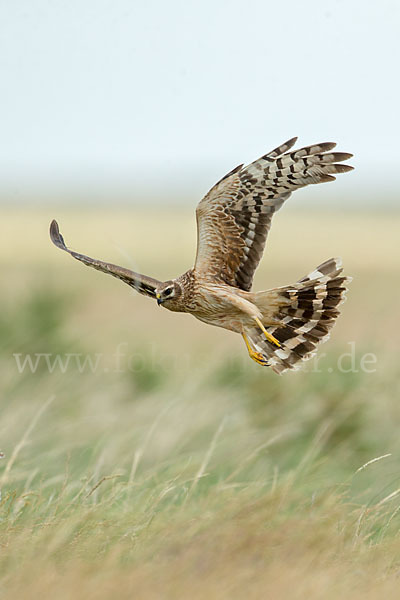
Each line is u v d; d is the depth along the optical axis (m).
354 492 14.88
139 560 10.91
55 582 10.34
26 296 25.72
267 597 10.27
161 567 10.71
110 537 11.45
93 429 16.84
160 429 16.58
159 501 12.60
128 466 15.41
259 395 18.61
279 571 10.71
